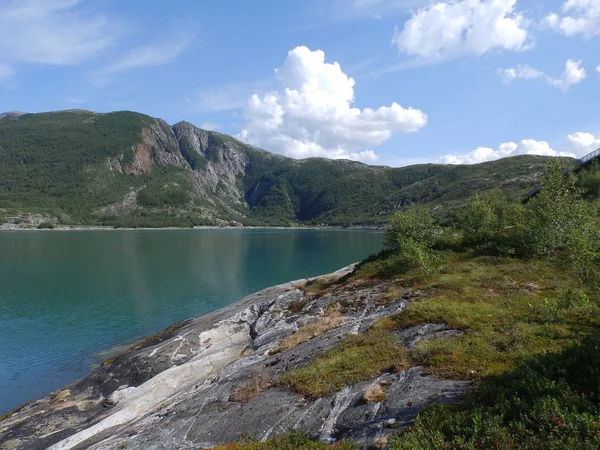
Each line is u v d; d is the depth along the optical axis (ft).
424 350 43.45
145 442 43.45
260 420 39.55
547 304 46.93
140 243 458.91
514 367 32.96
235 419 41.57
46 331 125.59
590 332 39.11
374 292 82.23
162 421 49.26
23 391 87.04
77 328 128.47
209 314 123.54
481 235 107.76
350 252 368.27
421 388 34.60
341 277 112.27
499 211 161.58
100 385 82.94
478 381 32.55
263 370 56.08
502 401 25.66
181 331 108.88
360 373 42.63
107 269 248.73
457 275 79.71
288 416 38.60
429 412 27.66
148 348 96.68
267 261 298.56
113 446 45.50
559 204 83.35
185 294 178.50
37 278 215.10
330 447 29.68
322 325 70.13
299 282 134.82
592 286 54.65
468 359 38.22
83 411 72.69
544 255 83.56
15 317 140.56
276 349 65.62
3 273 230.89
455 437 22.29
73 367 99.09
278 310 98.32
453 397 30.76
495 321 48.91
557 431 19.52
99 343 115.34
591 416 19.60
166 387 72.49
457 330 48.93
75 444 55.72
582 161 183.93
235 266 270.46
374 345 50.16
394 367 41.22
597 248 59.47
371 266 104.73
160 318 140.36
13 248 377.09
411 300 68.80
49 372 96.27
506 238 96.73
